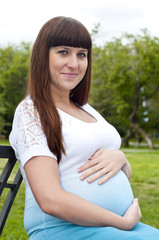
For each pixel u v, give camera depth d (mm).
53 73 1775
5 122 31812
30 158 1533
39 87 1724
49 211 1467
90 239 1486
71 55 1774
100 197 1720
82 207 1488
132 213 1726
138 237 1478
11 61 33500
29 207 1719
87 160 1754
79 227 1562
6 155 1732
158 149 26562
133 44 27016
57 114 1680
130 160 13633
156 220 4266
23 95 1868
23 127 1610
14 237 3084
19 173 1894
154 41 26766
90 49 1866
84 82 2156
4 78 30828
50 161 1543
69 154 1680
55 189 1480
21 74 30625
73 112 1943
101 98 27531
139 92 28312
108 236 1464
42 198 1475
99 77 28672
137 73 27000
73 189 1682
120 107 27297
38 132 1595
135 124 27766
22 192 3912
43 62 1751
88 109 2182
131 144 34094
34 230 1691
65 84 1790
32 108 1657
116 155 1845
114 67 27031
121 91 27125
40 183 1490
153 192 6098
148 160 13844
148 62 26047
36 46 1777
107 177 1765
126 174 1985
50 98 1714
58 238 1571
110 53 28422
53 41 1737
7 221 3572
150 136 39844
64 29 1741
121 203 1777
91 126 1801
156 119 29703
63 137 1677
